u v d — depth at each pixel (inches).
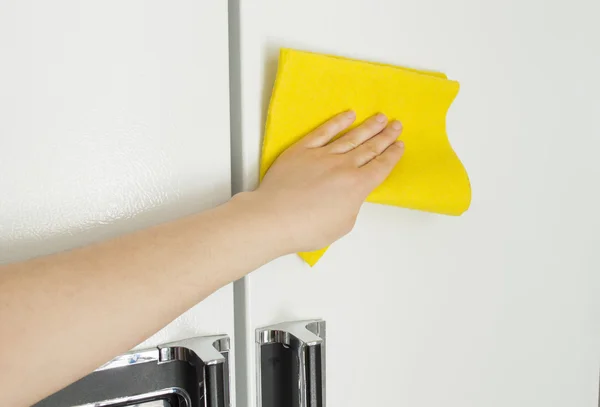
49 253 16.3
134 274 14.4
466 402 23.7
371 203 21.2
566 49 25.0
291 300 19.9
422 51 21.9
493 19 23.3
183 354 17.6
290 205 17.2
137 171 17.4
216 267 15.6
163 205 17.7
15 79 15.8
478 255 23.6
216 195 18.5
